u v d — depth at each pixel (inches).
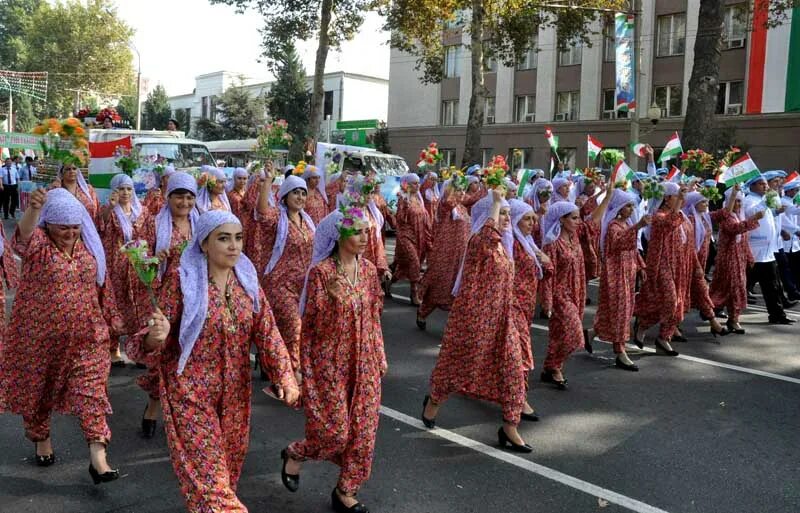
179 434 133.5
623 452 204.5
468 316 204.7
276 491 174.2
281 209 258.1
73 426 215.8
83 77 2289.6
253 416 228.1
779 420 235.0
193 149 693.9
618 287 293.9
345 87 2003.0
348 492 159.2
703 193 366.6
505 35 1016.9
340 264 159.3
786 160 1063.6
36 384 174.4
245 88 2166.6
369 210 360.2
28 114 2620.6
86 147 209.6
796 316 414.6
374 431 159.5
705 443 213.0
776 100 1063.0
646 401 252.5
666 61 1181.7
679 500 174.4
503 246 207.3
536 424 226.5
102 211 294.7
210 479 131.0
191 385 135.0
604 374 287.0
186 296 134.9
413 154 1567.4
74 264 174.4
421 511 165.5
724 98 1125.7
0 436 205.9
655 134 1197.1
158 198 288.7
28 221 182.2
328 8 1101.1
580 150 1288.1
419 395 253.1
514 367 200.8
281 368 142.8
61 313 171.8
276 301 249.8
